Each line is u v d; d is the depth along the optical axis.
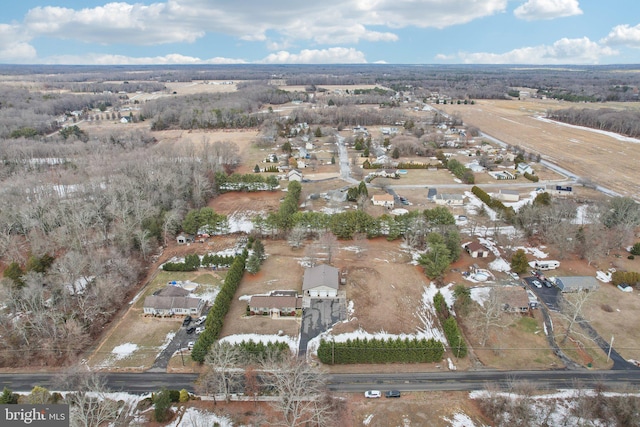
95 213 93.62
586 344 61.25
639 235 94.44
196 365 57.94
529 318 67.19
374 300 72.12
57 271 71.81
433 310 69.81
